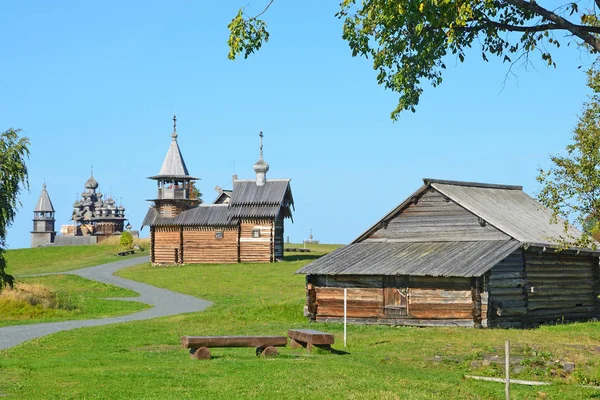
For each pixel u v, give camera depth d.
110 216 185.88
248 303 55.16
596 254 44.50
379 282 40.28
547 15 18.39
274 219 89.81
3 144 54.22
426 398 19.59
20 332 38.06
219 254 90.81
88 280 76.25
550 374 24.08
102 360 25.52
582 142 25.02
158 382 20.86
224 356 26.83
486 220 41.06
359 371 22.78
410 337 32.31
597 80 26.39
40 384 20.59
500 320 38.31
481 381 23.11
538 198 25.41
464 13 17.81
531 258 40.91
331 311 41.66
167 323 40.84
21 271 96.75
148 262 98.06
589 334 33.97
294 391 19.70
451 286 38.22
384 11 19.73
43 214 197.50
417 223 43.75
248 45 20.00
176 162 96.88
